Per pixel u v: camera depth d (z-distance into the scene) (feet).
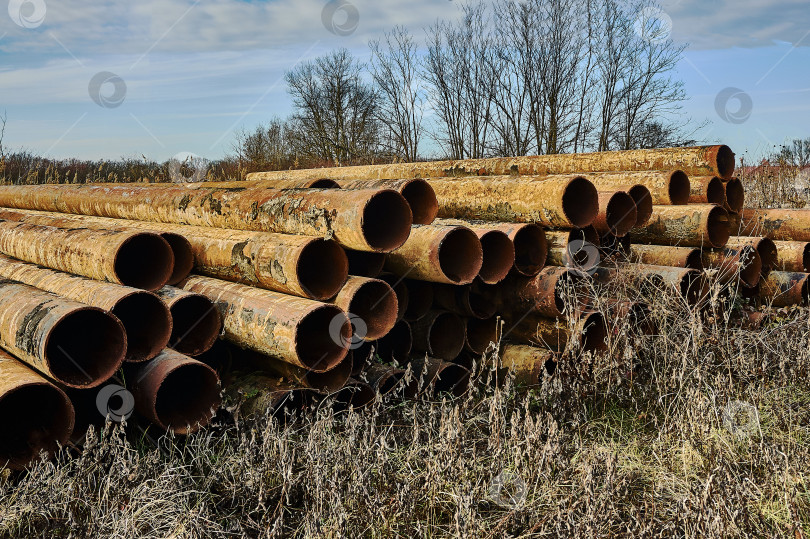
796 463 10.99
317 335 12.83
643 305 16.14
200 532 9.05
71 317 11.69
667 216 19.33
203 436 11.64
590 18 62.90
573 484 10.39
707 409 12.40
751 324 18.51
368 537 9.75
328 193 13.41
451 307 15.75
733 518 8.80
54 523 9.11
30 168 50.57
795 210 22.20
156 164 62.23
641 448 12.54
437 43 67.82
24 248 16.35
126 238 12.62
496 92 65.36
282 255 12.69
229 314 13.02
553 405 13.28
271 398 12.30
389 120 74.54
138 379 11.43
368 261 13.92
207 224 16.84
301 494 10.68
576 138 63.77
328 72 80.89
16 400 11.40
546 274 15.28
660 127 63.57
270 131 86.22
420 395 14.03
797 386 14.52
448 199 18.76
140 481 9.95
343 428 12.72
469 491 10.09
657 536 9.07
